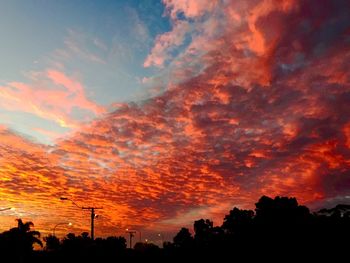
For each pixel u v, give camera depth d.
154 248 78.06
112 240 79.19
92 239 53.38
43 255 72.75
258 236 59.94
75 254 71.00
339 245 49.62
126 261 69.12
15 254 70.50
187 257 66.69
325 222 55.38
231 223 77.06
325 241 51.19
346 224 53.78
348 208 55.72
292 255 51.38
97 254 71.62
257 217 64.38
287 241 54.38
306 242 52.62
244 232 64.06
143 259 69.62
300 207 61.34
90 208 53.25
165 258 68.69
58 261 69.75
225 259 59.56
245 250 59.16
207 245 70.38
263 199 65.25
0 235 72.56
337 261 45.56
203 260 62.56
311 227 55.44
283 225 57.91
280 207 61.59
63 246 73.06
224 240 68.12
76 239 73.44
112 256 72.56
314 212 59.09
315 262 47.12
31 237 73.19
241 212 78.56
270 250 55.38
